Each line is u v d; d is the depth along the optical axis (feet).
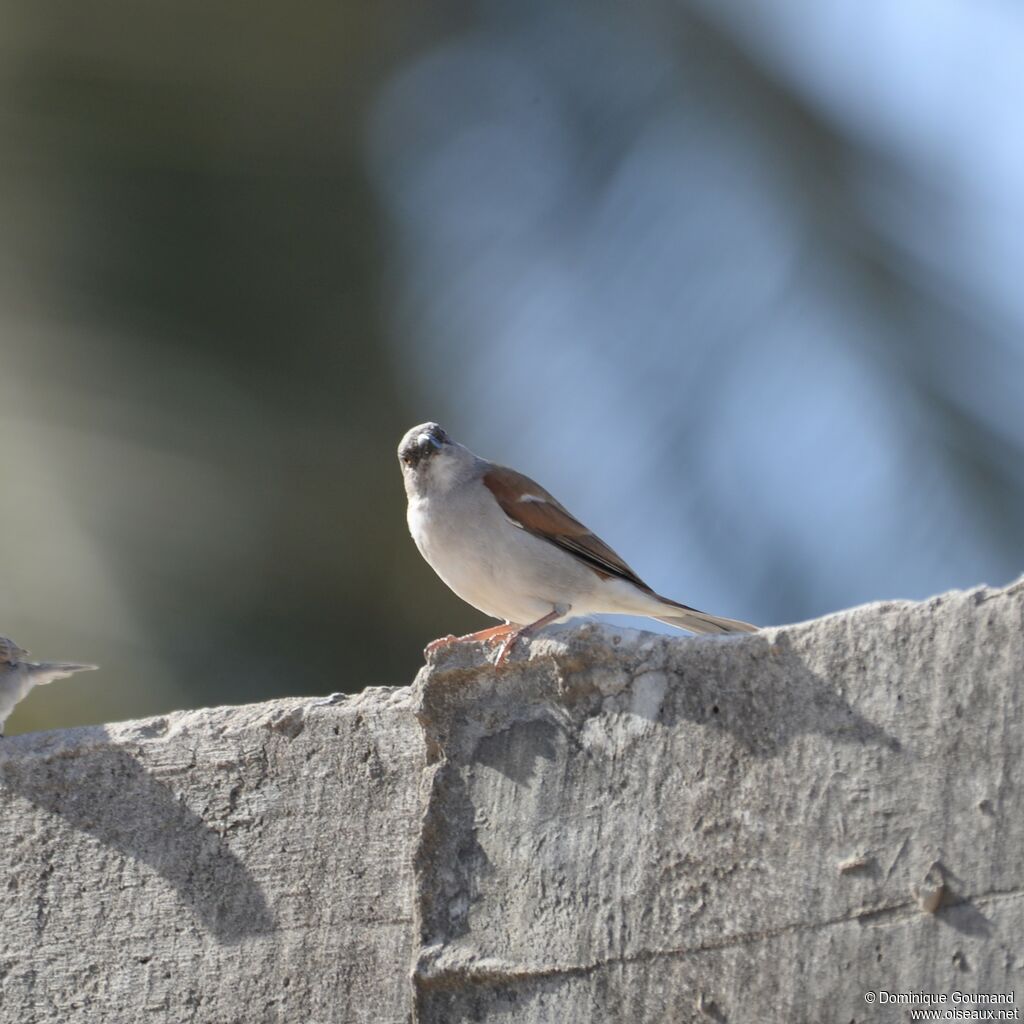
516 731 27.68
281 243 59.31
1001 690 23.38
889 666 24.53
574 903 26.08
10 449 52.70
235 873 29.89
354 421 58.80
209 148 59.06
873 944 23.29
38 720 52.31
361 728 29.73
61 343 54.65
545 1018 25.63
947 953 22.65
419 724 28.84
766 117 54.29
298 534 57.31
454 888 27.20
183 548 54.75
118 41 58.08
